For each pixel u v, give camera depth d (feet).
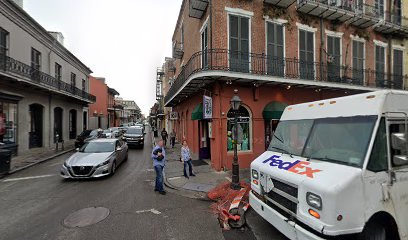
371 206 10.52
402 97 12.35
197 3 35.45
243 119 35.83
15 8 46.65
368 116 11.81
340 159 11.86
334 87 39.29
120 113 207.82
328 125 13.71
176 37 71.31
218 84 33.42
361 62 44.98
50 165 39.40
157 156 24.16
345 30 43.55
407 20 47.52
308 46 40.06
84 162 29.01
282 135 16.99
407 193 11.57
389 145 11.43
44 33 58.44
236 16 34.91
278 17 37.68
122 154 39.29
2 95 43.78
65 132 74.59
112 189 25.14
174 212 18.90
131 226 16.34
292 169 12.85
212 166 35.12
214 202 21.27
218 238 14.65
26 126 52.26
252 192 16.08
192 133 50.01
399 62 48.98
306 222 10.90
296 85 37.37
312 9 38.68
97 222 16.98
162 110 135.64
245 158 34.81
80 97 77.56
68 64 76.13
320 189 10.33
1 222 17.04
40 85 51.11
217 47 33.50
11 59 43.55
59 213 18.63
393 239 11.41
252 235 14.99
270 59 36.52
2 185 27.14
